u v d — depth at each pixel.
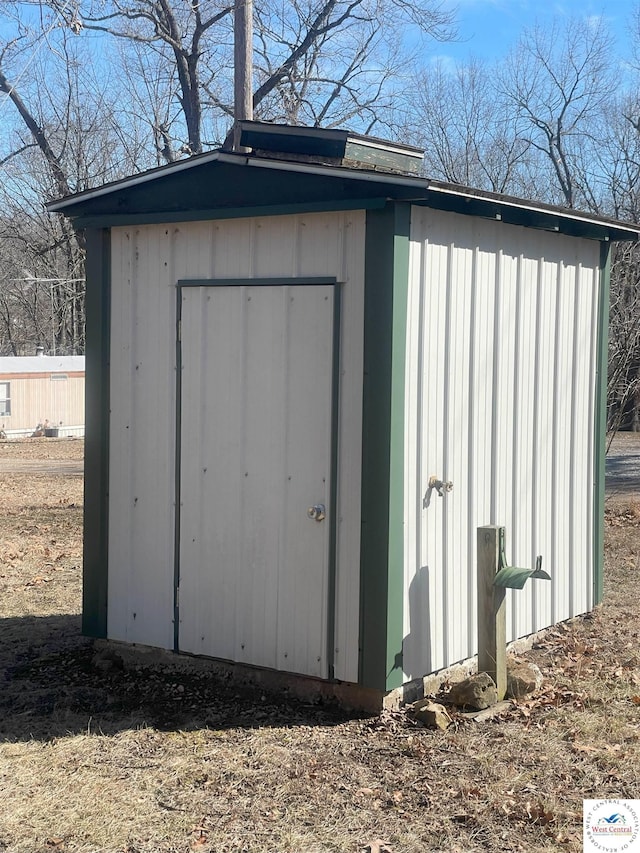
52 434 34.94
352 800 4.49
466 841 4.13
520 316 6.76
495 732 5.31
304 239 5.73
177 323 6.22
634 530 11.95
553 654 6.85
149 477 6.38
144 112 22.89
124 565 6.50
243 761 4.92
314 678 5.74
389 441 5.41
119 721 5.52
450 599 6.07
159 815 4.35
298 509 5.77
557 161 30.59
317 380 5.69
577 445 7.64
